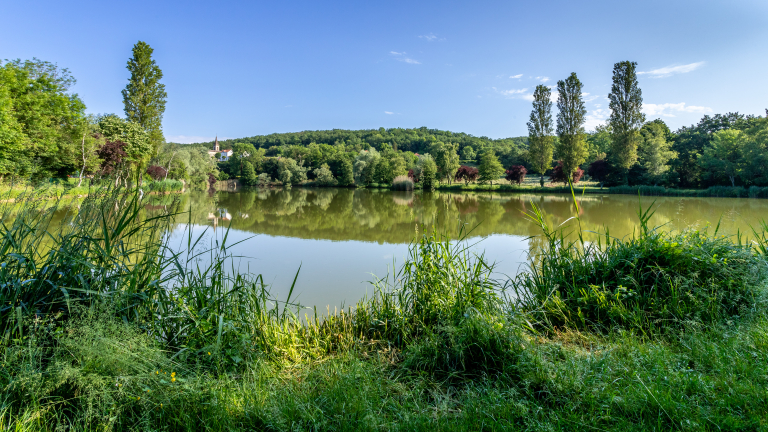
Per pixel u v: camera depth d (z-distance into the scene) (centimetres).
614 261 344
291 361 253
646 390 180
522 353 221
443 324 271
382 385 211
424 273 337
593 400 179
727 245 339
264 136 13938
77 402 173
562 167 4081
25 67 2319
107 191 293
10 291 217
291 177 6425
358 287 587
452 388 212
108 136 2766
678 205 2116
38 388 169
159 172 2166
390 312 329
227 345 235
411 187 4931
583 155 3838
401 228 1375
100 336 182
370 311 359
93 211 280
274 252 884
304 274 669
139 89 3391
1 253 238
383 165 5275
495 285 362
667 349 232
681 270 317
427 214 1909
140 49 3372
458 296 305
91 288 233
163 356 196
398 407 187
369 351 272
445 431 165
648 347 236
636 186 3422
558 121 3916
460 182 5681
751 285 296
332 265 746
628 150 3644
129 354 180
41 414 164
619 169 3897
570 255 383
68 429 164
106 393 164
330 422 173
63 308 222
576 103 3797
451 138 11331
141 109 3403
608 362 212
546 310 318
